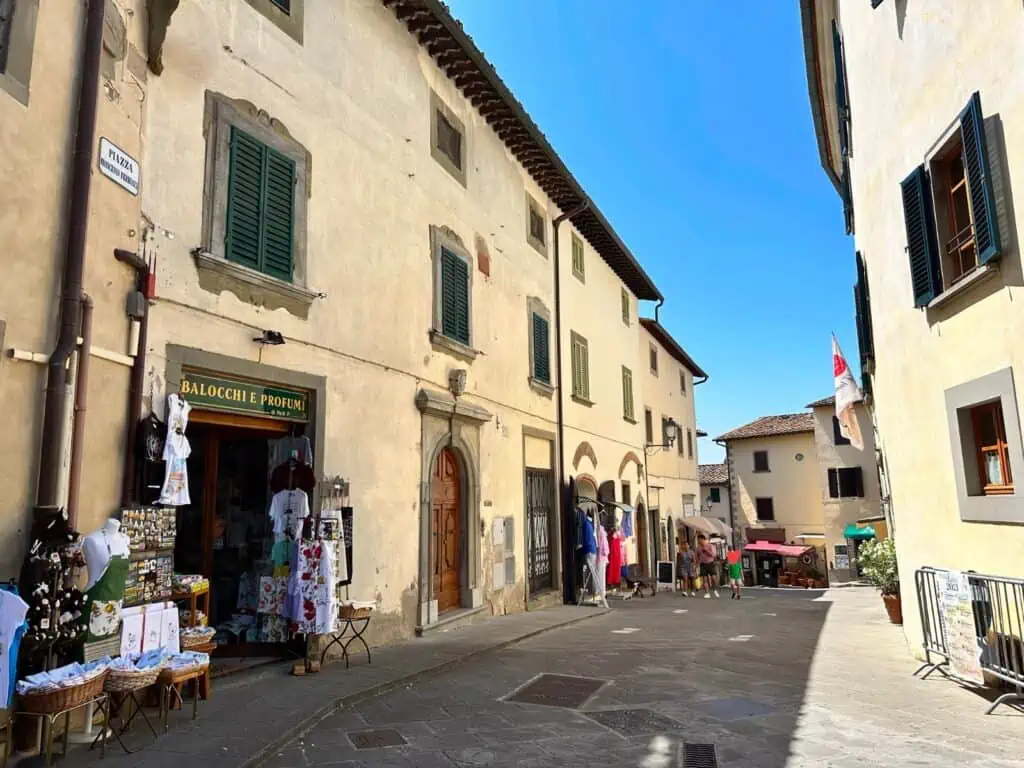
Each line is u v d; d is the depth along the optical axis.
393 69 10.85
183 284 6.94
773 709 6.74
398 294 10.48
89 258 5.77
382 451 9.77
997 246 6.68
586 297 19.52
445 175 12.23
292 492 8.20
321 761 5.18
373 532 9.45
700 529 27.00
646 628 12.65
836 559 35.94
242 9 8.03
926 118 8.20
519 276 15.25
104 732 5.05
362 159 9.90
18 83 5.14
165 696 5.55
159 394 6.56
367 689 7.01
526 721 6.30
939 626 7.94
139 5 6.57
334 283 9.09
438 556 11.52
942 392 8.19
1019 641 6.55
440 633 10.70
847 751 5.48
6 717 4.63
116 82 6.18
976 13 7.06
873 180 10.16
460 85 12.98
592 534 16.62
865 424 36.22
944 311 8.04
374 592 9.41
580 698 7.16
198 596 6.98
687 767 5.16
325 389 8.73
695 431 33.53
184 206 7.04
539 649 10.09
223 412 7.50
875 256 10.30
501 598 13.36
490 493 13.18
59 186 5.46
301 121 8.77
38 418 5.19
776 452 40.22
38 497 5.12
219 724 5.72
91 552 5.35
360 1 10.19
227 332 7.41
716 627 12.90
